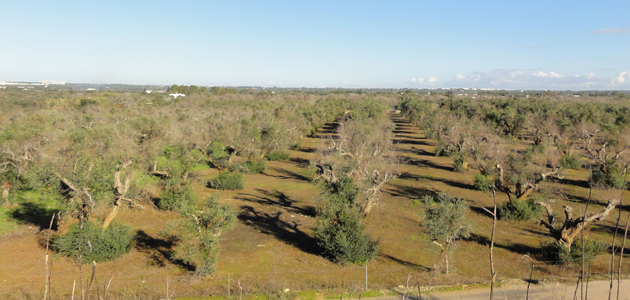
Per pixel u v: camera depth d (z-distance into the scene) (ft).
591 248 62.34
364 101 322.96
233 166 132.67
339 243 62.69
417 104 302.25
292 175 138.41
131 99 313.73
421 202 99.96
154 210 88.48
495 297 48.73
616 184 109.91
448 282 54.08
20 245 68.28
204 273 55.62
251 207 95.91
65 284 52.90
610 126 168.25
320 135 240.73
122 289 51.34
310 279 56.54
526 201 89.10
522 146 180.86
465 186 119.85
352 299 48.52
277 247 70.13
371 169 107.34
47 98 303.89
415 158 171.12
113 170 70.69
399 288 52.03
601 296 48.60
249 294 49.96
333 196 74.08
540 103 255.50
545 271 59.00
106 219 69.05
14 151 92.84
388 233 78.02
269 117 188.75
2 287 51.57
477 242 72.69
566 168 129.80
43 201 94.32
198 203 95.14
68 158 68.44
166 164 109.70
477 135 166.40
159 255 65.21
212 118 193.67
